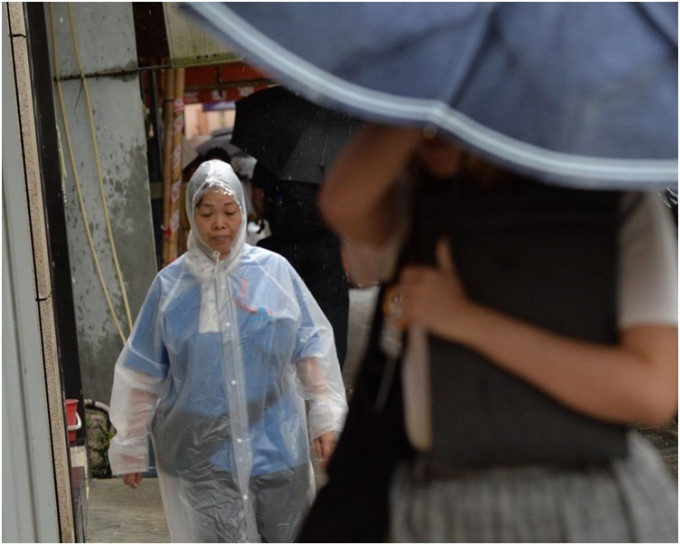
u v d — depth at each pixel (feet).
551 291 8.80
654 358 8.64
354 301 49.16
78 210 28.73
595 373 8.53
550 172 7.75
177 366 16.78
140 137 28.76
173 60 28.37
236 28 8.38
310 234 29.17
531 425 8.73
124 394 17.06
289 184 28.89
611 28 8.16
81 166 28.81
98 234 28.84
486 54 8.10
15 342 13.83
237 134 29.43
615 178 7.73
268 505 16.81
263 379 16.71
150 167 34.42
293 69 8.21
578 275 8.79
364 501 10.02
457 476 9.02
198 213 16.80
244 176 39.81
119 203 28.84
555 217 8.82
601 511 8.73
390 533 9.53
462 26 8.20
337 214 9.77
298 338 17.30
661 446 25.16
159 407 17.11
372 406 10.21
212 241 16.81
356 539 10.03
